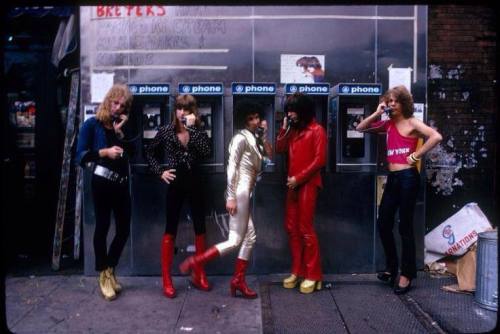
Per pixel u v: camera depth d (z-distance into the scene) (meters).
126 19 4.85
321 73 4.94
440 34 5.34
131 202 4.94
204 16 4.86
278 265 5.02
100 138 4.24
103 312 4.12
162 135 4.39
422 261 5.09
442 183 5.42
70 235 5.74
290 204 4.62
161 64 4.88
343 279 4.88
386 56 4.96
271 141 4.91
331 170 4.98
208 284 4.62
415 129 4.29
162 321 3.93
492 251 4.08
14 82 5.96
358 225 5.02
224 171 4.91
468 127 5.40
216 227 4.96
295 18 4.90
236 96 4.86
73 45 5.40
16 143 6.04
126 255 4.99
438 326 3.80
